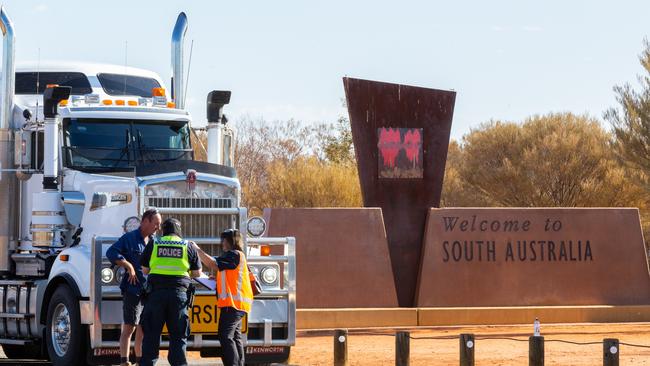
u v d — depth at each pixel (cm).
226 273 2450
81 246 2688
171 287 2370
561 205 9125
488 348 3431
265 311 2644
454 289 4350
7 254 2978
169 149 2931
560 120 9462
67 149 2825
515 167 9250
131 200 2659
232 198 2725
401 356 2700
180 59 3194
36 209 2773
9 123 2956
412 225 4409
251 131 11925
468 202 9531
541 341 2545
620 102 6519
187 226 2652
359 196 8681
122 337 2459
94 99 2936
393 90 4403
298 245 4238
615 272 4509
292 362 3114
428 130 4428
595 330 4131
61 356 2669
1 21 2942
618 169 8725
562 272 4462
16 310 2900
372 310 4219
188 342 2541
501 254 4412
